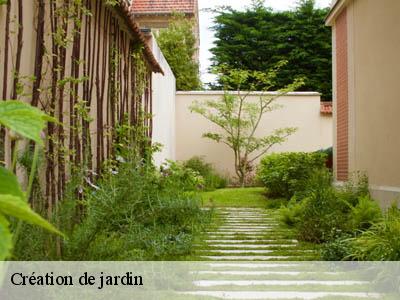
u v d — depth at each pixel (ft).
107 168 21.27
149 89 34.83
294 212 24.35
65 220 10.14
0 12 12.52
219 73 51.01
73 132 17.67
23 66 14.06
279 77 67.41
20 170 11.99
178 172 31.30
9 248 1.71
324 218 20.39
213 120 49.62
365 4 27.63
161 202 17.07
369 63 26.99
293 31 67.05
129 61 28.12
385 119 24.38
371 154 26.66
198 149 51.60
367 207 19.90
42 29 14.73
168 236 15.72
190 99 52.03
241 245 19.43
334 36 35.86
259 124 50.98
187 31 59.82
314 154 36.22
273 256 17.52
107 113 23.56
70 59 17.81
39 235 8.96
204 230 20.40
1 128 11.31
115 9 23.48
